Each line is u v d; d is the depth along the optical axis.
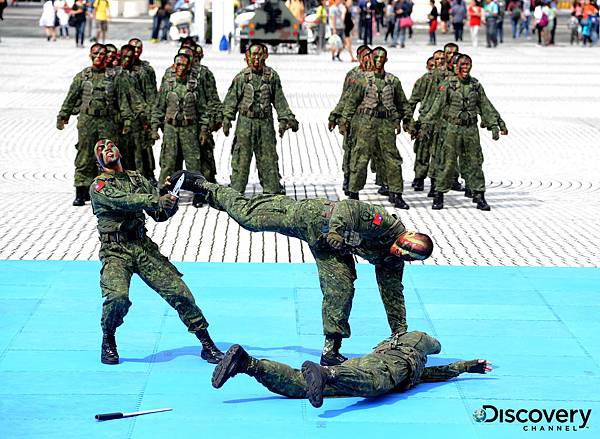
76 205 17.16
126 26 56.34
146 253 9.85
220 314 11.53
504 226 16.36
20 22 57.59
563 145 24.08
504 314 11.79
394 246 9.42
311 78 35.28
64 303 11.81
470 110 17.12
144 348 10.41
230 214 9.68
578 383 9.68
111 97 16.80
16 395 9.11
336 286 9.56
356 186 17.27
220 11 43.41
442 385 9.60
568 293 12.67
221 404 9.02
